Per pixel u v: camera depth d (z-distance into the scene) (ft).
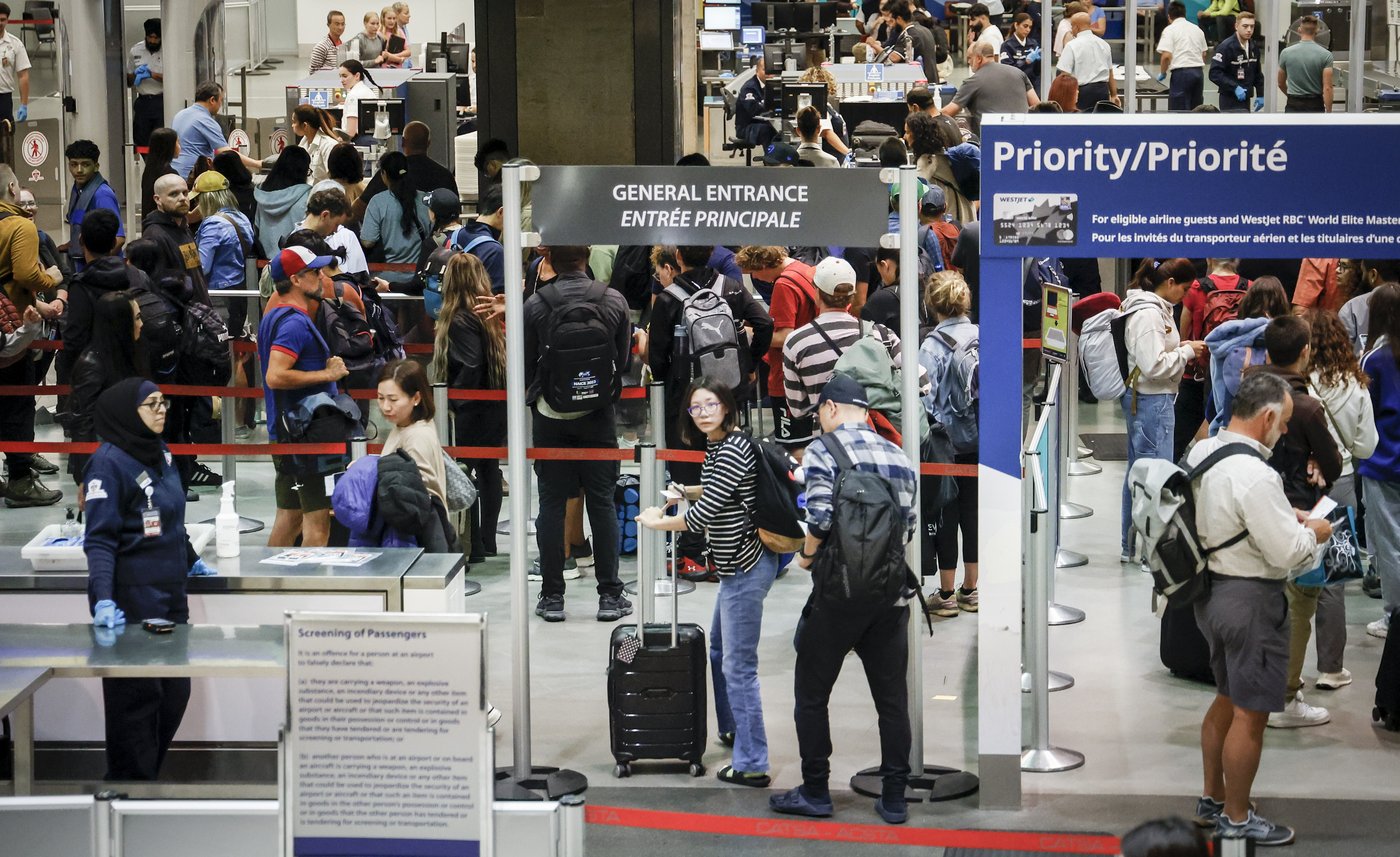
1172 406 72.69
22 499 85.05
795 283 76.33
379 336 78.95
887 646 49.57
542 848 37.81
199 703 53.88
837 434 49.88
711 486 51.24
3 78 133.59
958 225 92.38
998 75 125.90
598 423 67.10
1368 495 59.88
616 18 106.32
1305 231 48.44
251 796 50.52
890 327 72.69
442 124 129.80
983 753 51.26
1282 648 47.75
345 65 141.79
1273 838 48.47
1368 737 57.41
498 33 106.52
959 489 69.72
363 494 57.00
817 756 50.31
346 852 37.93
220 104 130.72
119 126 128.88
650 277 82.43
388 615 37.50
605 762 55.42
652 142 107.55
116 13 127.44
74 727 54.13
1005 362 49.90
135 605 49.34
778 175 51.03
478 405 74.84
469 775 37.76
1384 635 67.15
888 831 44.52
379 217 91.40
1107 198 48.85
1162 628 63.46
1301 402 56.03
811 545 49.44
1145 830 29.76
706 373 69.41
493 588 73.61
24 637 47.47
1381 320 59.26
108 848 36.78
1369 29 112.27
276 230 94.22
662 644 54.34
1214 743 50.24
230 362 87.71
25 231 80.33
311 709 37.78
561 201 51.37
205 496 86.48
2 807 36.40
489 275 80.43
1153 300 71.41
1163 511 47.80
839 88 142.82
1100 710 60.13
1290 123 48.01
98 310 72.59
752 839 49.42
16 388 83.20
